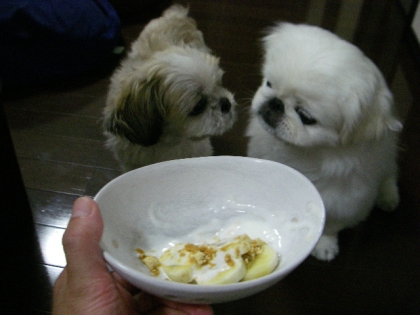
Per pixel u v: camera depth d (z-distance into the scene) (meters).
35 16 0.72
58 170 0.65
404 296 0.53
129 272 0.24
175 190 0.32
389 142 0.49
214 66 0.54
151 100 0.51
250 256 0.28
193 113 0.52
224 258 0.28
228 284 0.24
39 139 0.70
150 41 0.58
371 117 0.44
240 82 0.83
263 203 0.32
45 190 0.62
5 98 0.77
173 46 0.55
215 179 0.32
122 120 0.53
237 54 0.92
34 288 0.51
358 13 1.12
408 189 0.66
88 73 0.85
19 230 0.56
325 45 0.42
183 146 0.57
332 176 0.48
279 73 0.43
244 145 0.70
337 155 0.46
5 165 0.50
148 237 0.30
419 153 0.72
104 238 0.28
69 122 0.73
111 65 0.87
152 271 0.28
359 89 0.41
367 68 0.42
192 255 0.28
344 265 0.56
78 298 0.30
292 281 0.54
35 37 0.74
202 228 0.31
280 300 0.52
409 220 0.62
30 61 0.76
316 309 0.51
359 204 0.50
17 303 0.50
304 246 0.27
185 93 0.50
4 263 0.53
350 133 0.43
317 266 0.56
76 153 0.68
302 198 0.30
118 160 0.63
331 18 1.09
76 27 0.77
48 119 0.73
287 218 0.31
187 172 0.32
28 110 0.75
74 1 0.79
